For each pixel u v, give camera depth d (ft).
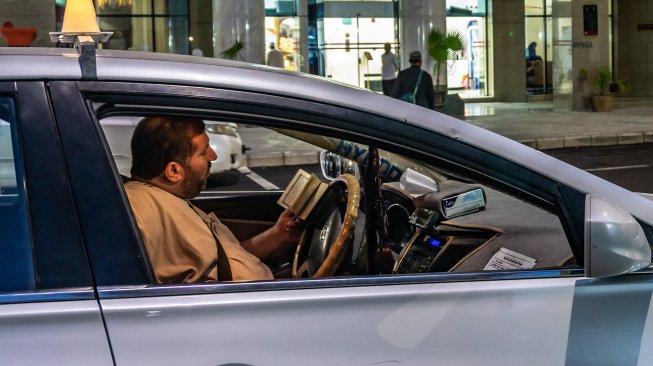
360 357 6.52
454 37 61.62
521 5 83.41
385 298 6.64
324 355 6.45
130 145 7.84
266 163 38.01
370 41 78.07
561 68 70.03
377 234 8.98
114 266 6.24
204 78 6.81
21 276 6.12
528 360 6.91
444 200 9.38
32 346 5.96
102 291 6.18
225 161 25.64
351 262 8.83
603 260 6.91
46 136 6.31
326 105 6.99
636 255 6.96
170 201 7.79
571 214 7.43
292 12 72.79
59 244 6.18
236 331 6.31
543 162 7.50
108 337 6.09
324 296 6.53
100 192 6.32
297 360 6.39
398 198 9.82
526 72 84.58
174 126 7.90
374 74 78.38
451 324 6.75
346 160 10.34
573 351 7.02
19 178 6.23
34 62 6.51
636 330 7.18
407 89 49.24
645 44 88.74
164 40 74.49
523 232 8.93
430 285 6.81
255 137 28.71
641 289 7.19
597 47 69.31
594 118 63.16
